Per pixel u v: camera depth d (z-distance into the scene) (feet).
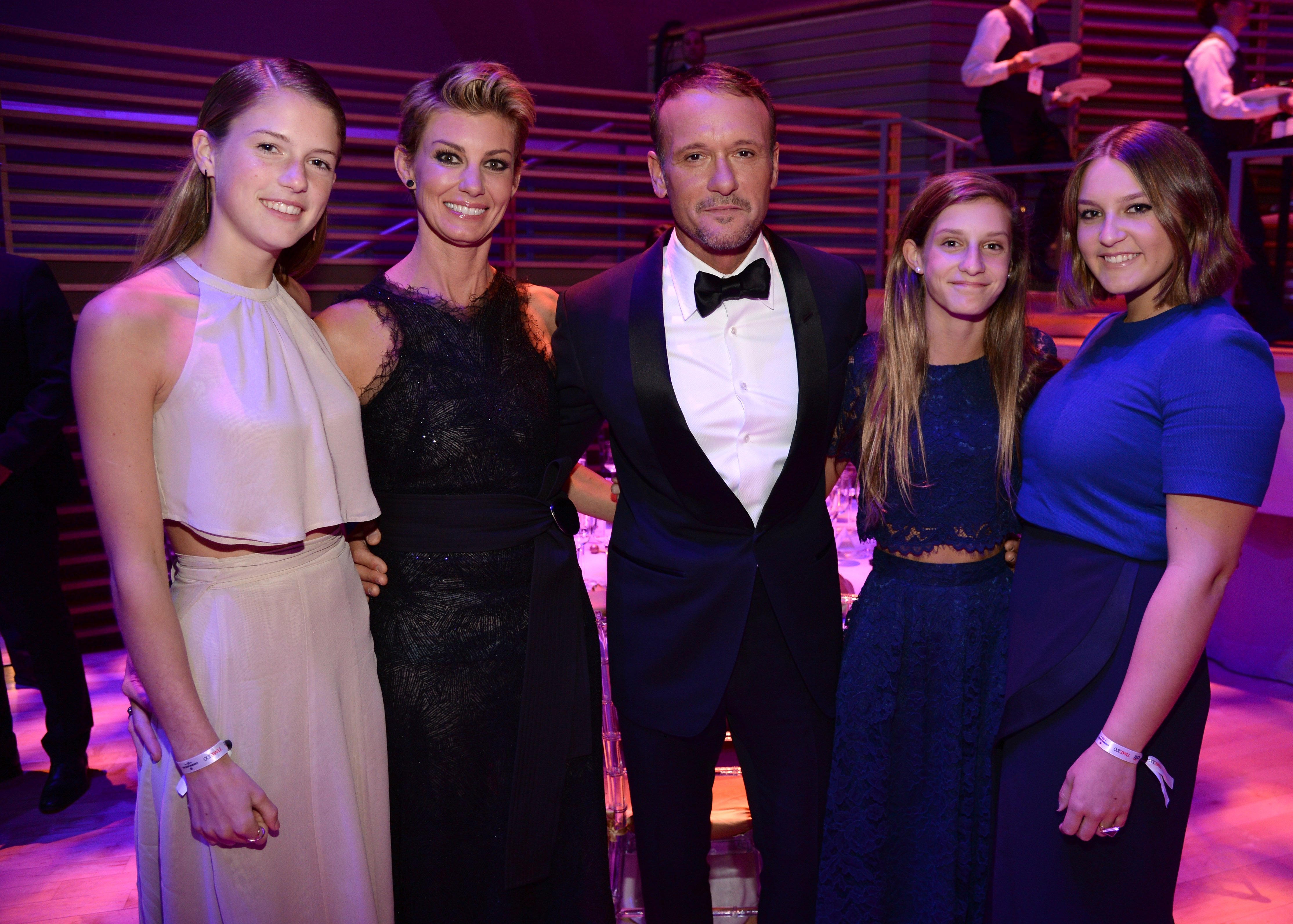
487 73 5.79
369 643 5.67
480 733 5.92
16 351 9.20
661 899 6.46
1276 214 16.65
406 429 5.80
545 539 6.16
